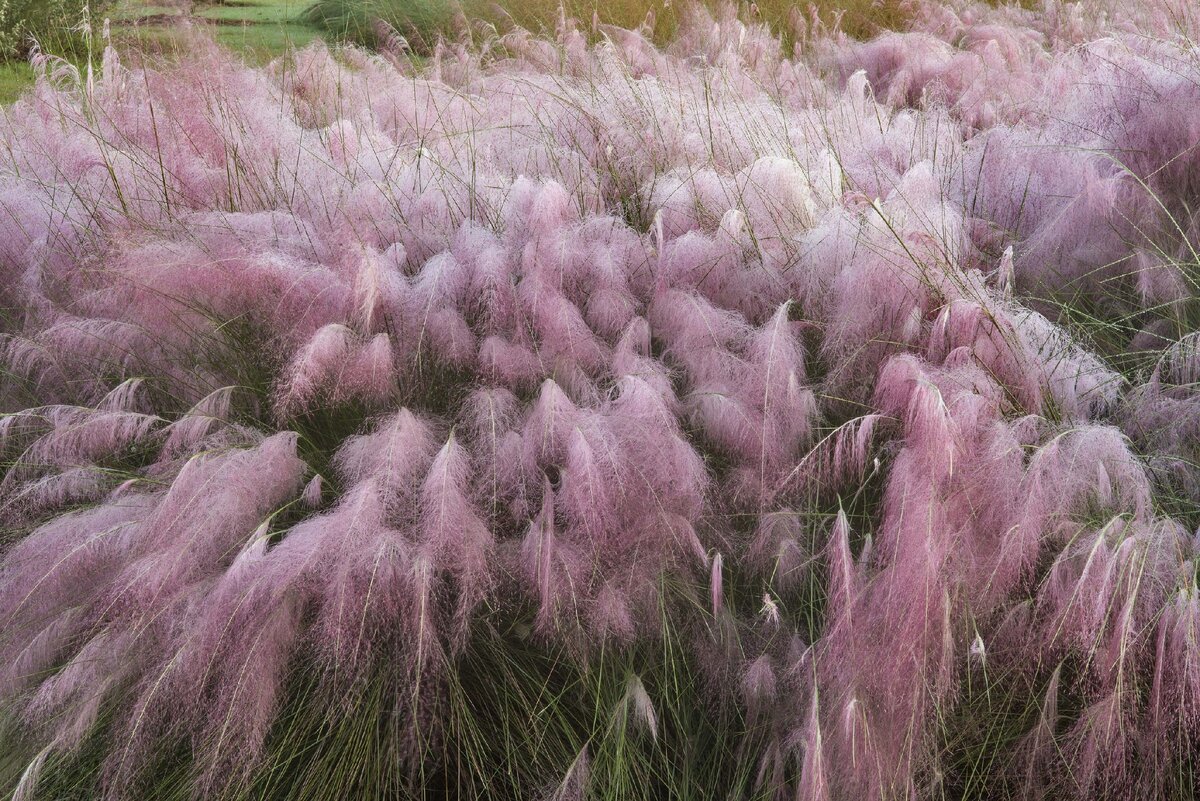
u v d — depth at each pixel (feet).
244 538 7.84
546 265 9.66
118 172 12.34
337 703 7.41
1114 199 10.74
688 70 19.86
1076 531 7.43
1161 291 10.36
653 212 11.84
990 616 7.29
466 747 7.34
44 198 11.93
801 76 20.38
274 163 12.75
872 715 6.68
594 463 7.67
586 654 7.65
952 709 7.07
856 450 8.11
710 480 8.30
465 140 13.85
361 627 6.94
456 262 9.74
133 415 8.59
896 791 6.59
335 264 10.03
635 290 10.29
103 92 15.65
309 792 7.19
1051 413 8.50
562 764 7.39
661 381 8.71
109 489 8.75
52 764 7.31
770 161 10.96
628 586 7.68
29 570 7.62
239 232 10.47
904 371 7.98
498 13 26.37
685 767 7.38
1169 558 6.91
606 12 27.17
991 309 8.70
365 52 21.25
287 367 8.93
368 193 11.39
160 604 7.25
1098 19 24.94
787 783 7.16
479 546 7.48
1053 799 6.94
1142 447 8.78
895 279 8.96
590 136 13.75
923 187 11.07
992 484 7.22
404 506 7.75
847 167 12.81
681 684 7.78
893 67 21.84
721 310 9.55
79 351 9.64
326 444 9.37
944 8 27.02
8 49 21.90
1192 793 6.66
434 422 8.87
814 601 8.02
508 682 7.80
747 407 8.51
